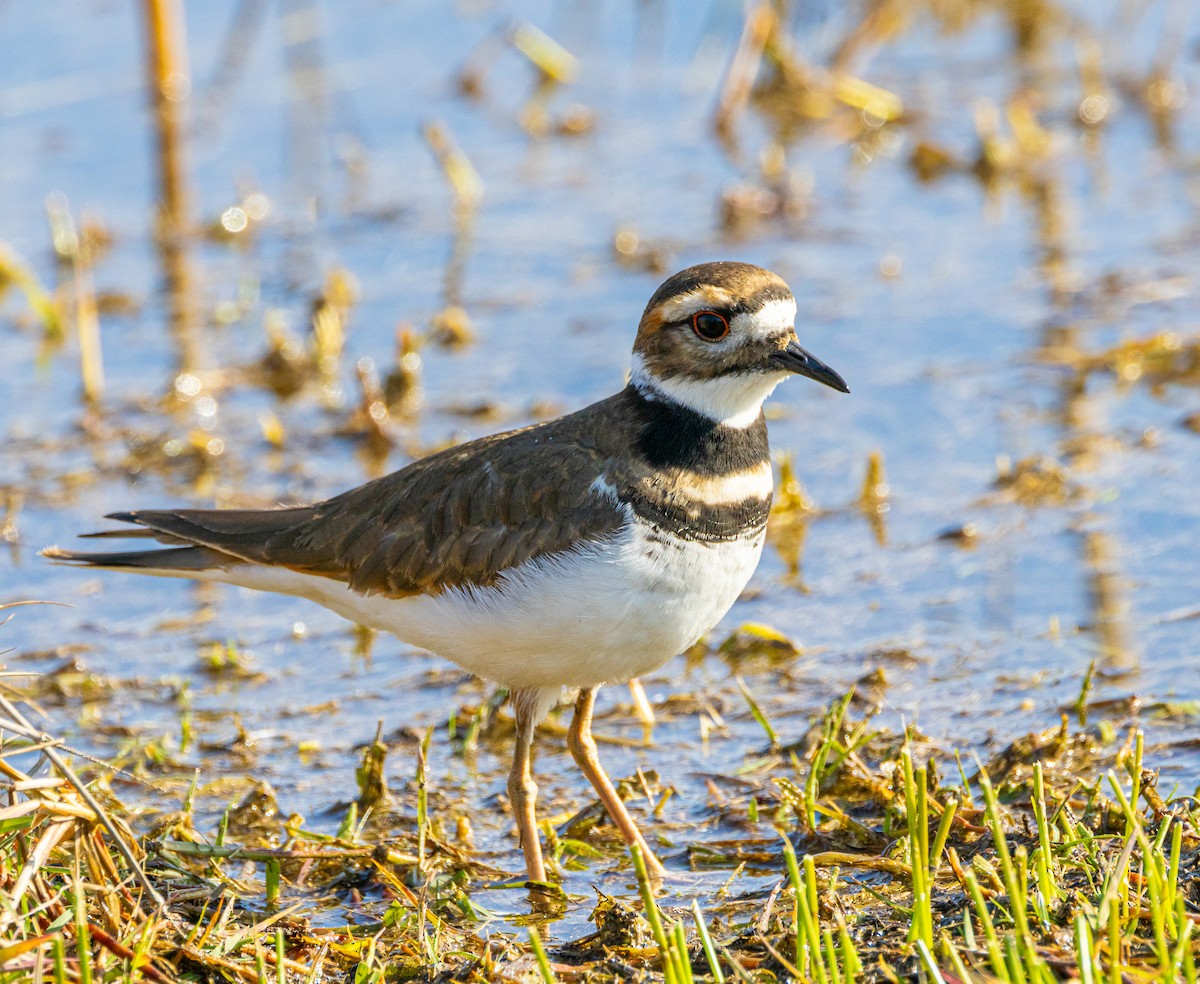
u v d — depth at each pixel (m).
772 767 10.58
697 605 9.21
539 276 18.67
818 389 16.22
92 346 16.47
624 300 17.97
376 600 9.75
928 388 15.88
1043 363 16.06
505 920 9.02
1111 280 17.53
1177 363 15.73
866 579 13.00
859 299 17.62
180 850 9.41
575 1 25.39
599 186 20.81
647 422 9.30
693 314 9.18
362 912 9.09
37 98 23.09
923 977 7.16
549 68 23.33
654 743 11.12
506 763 11.03
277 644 12.79
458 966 8.18
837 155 21.30
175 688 12.10
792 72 22.31
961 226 19.20
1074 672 11.37
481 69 23.34
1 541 14.12
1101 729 10.37
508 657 9.38
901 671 11.62
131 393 16.61
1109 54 23.03
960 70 23.31
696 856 9.60
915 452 14.91
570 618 9.05
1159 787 9.59
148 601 13.52
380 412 15.52
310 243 19.75
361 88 23.53
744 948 8.03
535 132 22.34
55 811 7.96
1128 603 12.22
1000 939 7.56
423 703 11.84
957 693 11.25
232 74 23.61
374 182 21.22
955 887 8.45
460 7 25.53
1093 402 15.38
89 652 12.62
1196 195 19.34
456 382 16.48
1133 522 13.34
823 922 8.12
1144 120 21.30
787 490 14.07
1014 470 14.22
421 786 9.90
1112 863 8.06
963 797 9.21
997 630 12.07
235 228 20.00
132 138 22.14
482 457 9.53
